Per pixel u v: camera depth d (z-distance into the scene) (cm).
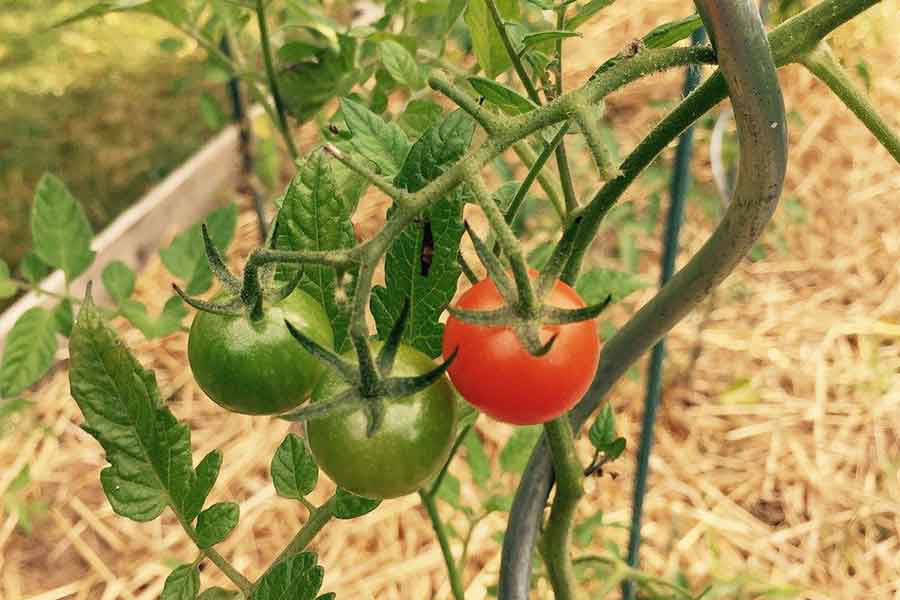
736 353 94
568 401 25
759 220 26
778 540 81
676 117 26
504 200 35
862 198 108
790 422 89
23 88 120
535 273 26
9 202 104
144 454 30
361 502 33
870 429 89
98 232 102
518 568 32
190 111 117
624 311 92
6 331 87
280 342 27
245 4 47
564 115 24
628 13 122
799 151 112
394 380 25
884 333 95
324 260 24
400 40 44
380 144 33
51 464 85
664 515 82
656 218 94
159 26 132
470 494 83
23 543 80
